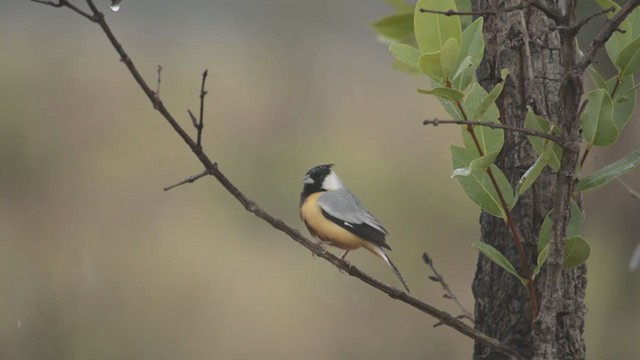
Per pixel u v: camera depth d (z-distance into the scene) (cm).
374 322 1625
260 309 1664
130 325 1608
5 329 1570
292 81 2350
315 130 2153
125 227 1844
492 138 395
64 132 2064
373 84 2342
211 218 1878
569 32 377
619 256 1352
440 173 1978
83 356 1549
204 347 1584
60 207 1884
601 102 381
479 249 406
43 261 1744
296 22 2595
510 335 441
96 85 2219
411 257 1764
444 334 1565
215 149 2058
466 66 376
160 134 2084
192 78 2294
